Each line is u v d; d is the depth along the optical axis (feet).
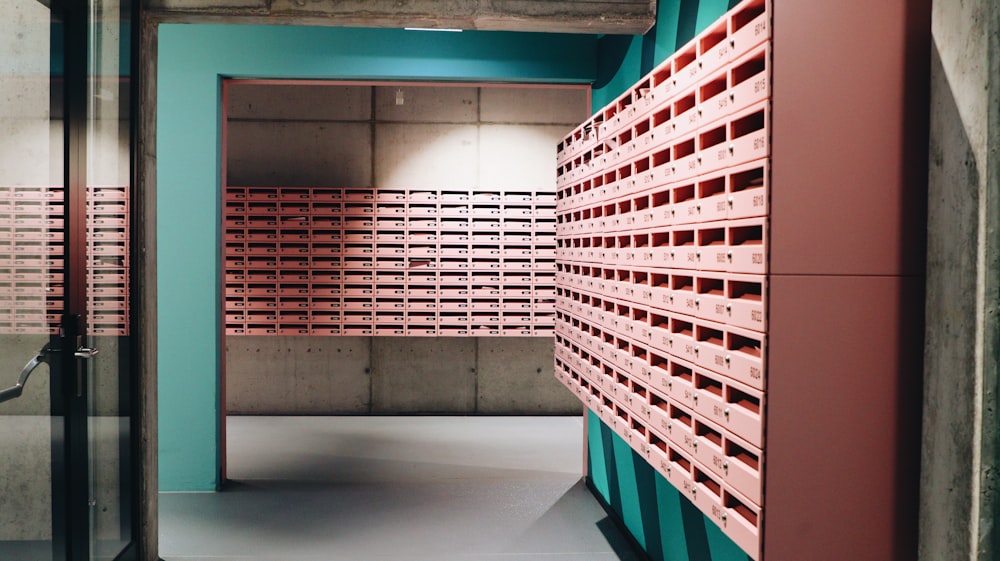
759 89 6.30
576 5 13.07
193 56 17.49
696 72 7.78
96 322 13.42
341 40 17.53
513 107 26.66
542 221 25.20
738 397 6.93
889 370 6.29
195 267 17.66
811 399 6.23
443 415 26.99
